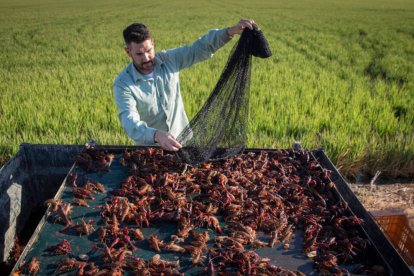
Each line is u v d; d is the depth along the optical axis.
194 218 2.78
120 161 3.55
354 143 6.57
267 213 2.86
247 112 3.42
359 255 2.51
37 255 2.43
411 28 24.69
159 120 4.00
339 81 10.52
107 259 2.36
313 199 3.10
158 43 17.83
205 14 35.38
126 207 2.82
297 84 9.95
